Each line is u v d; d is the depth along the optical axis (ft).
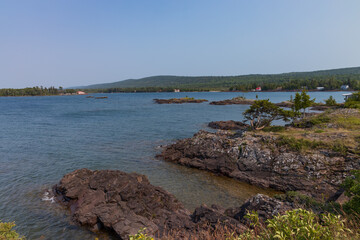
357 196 29.84
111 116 244.83
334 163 69.77
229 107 351.25
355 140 76.38
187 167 90.02
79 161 93.81
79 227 50.29
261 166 78.95
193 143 101.14
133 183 62.39
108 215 50.65
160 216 52.49
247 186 73.61
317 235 16.16
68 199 60.75
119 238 46.65
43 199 62.13
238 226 42.04
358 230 19.97
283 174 73.51
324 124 108.37
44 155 101.65
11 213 54.90
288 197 50.52
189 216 52.24
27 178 75.92
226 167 82.43
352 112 122.62
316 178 68.44
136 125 183.21
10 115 256.93
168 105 402.52
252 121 123.34
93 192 59.88
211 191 68.90
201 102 467.93
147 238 18.75
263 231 20.12
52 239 46.26
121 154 104.27
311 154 74.95
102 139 133.59
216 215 47.01
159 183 73.97
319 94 614.34
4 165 88.28
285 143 83.25
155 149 112.68
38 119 222.07
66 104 449.06
